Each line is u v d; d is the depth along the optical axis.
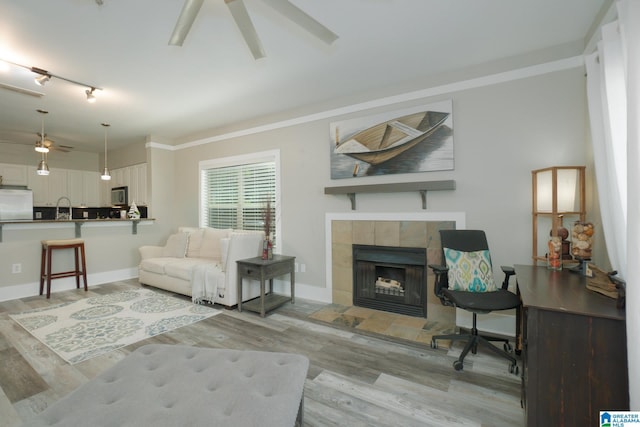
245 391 1.27
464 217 3.00
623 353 1.33
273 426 1.07
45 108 4.00
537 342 1.46
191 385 1.31
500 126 2.82
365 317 3.29
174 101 3.79
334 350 2.54
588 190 2.43
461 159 3.00
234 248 3.62
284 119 4.19
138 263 5.28
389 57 2.75
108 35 2.37
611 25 1.72
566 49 2.55
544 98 2.64
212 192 5.19
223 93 3.55
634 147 1.29
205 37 2.40
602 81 1.85
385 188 3.23
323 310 3.54
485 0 2.00
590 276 1.77
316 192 3.93
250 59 2.77
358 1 2.00
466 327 2.98
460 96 2.99
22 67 2.86
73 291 4.34
